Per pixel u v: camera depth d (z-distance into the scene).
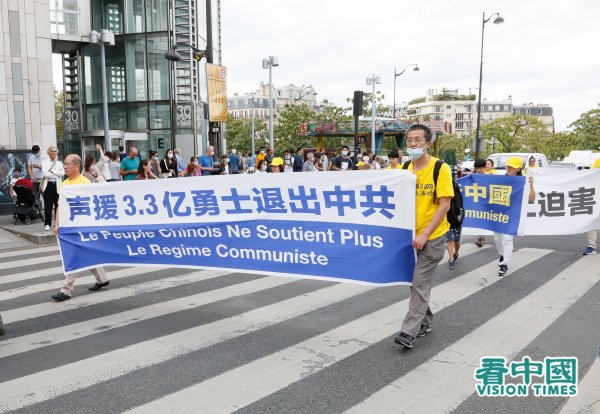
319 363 4.41
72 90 30.97
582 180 9.46
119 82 29.39
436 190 4.55
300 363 4.41
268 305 6.17
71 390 3.94
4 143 19.88
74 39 27.34
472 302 6.29
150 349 4.75
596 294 6.62
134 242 6.15
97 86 29.69
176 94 28.81
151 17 28.78
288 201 5.27
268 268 5.47
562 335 5.10
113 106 29.52
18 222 13.41
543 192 9.67
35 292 6.89
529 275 7.78
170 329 5.31
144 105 29.14
